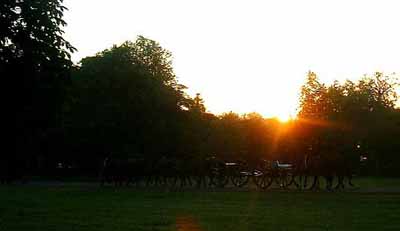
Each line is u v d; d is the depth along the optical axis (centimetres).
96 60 7169
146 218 2348
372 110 7288
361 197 3375
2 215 2472
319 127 5419
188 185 4781
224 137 8125
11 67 1633
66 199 3403
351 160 4319
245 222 2211
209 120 9188
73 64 1753
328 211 2633
